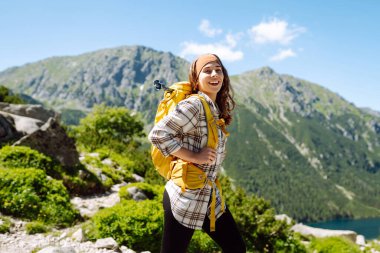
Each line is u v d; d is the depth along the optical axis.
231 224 3.30
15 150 11.88
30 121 15.64
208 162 2.97
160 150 2.98
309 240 17.08
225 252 3.33
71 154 13.74
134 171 18.95
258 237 11.87
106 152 19.69
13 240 7.25
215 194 3.18
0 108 20.52
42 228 8.11
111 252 7.37
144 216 8.55
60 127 13.87
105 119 40.59
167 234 3.05
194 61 3.38
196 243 8.88
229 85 3.54
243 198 12.82
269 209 12.32
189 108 2.98
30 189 9.15
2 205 8.59
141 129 43.41
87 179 13.23
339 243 14.23
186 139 3.05
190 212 2.99
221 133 3.18
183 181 3.00
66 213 9.15
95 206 11.16
